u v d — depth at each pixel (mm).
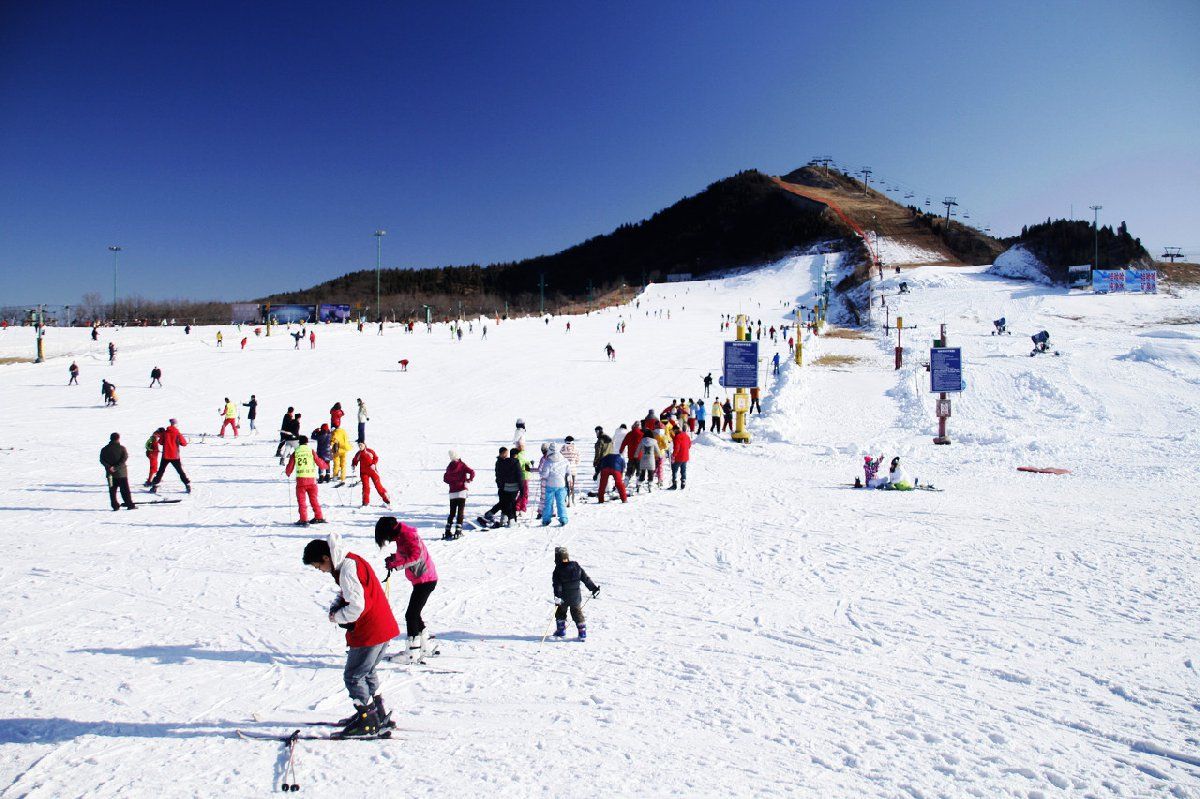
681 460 17078
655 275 196000
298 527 13055
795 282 134125
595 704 6152
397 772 5039
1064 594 9070
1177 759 5227
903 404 32438
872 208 193625
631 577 10031
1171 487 16281
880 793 4789
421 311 129750
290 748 5340
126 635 7727
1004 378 35281
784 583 9711
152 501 15594
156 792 4766
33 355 47219
